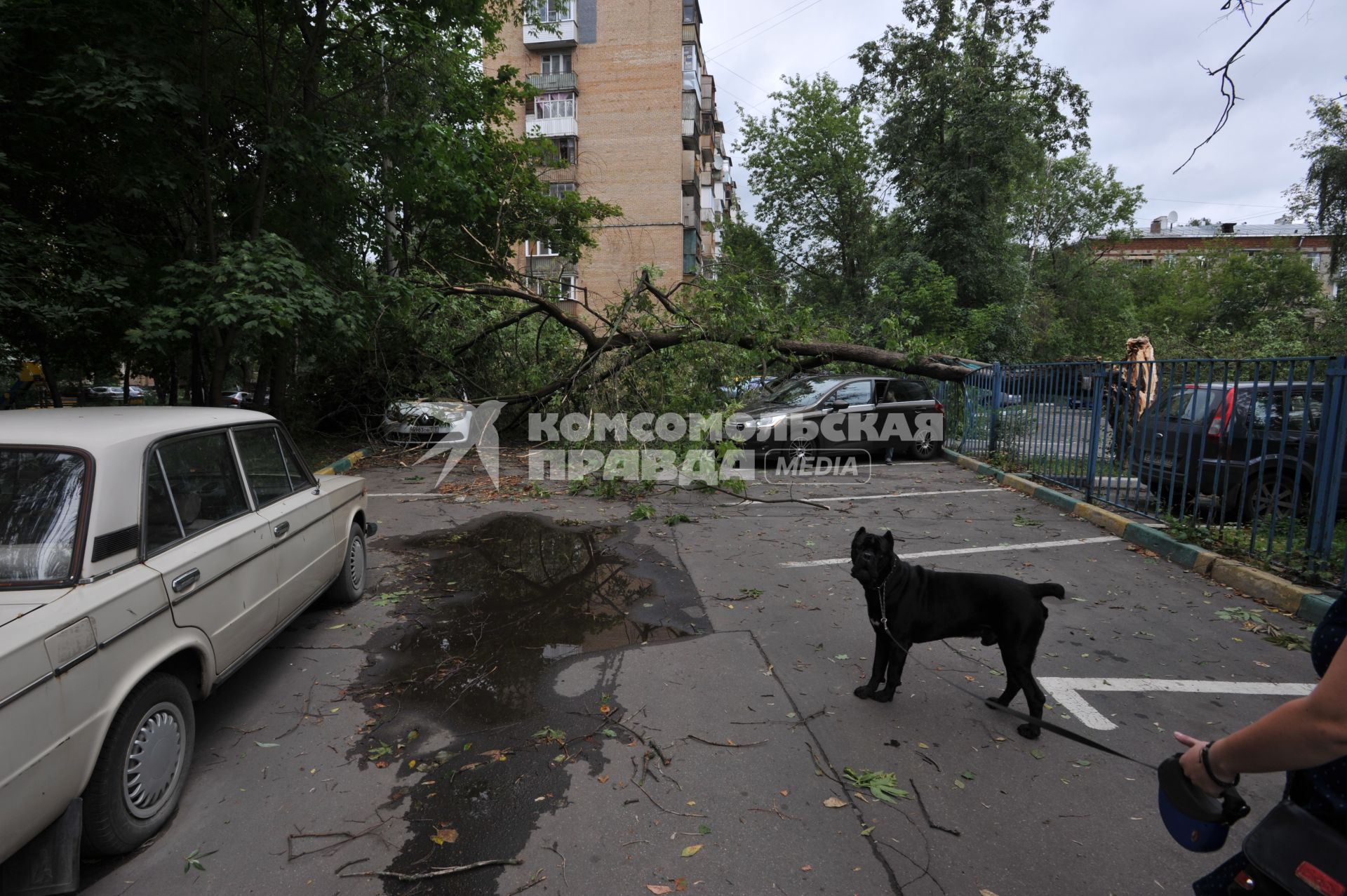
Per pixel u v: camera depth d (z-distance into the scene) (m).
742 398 12.07
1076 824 2.72
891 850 2.58
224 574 3.23
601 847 2.61
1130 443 7.45
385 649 4.45
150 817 2.65
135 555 2.70
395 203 13.61
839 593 5.45
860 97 25.75
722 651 4.38
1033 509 8.31
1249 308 38.72
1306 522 6.22
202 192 10.47
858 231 30.55
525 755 3.23
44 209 9.44
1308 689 3.82
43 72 8.59
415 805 2.87
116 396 27.70
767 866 2.50
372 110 11.73
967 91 23.47
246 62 11.00
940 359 12.05
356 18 11.38
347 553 5.05
